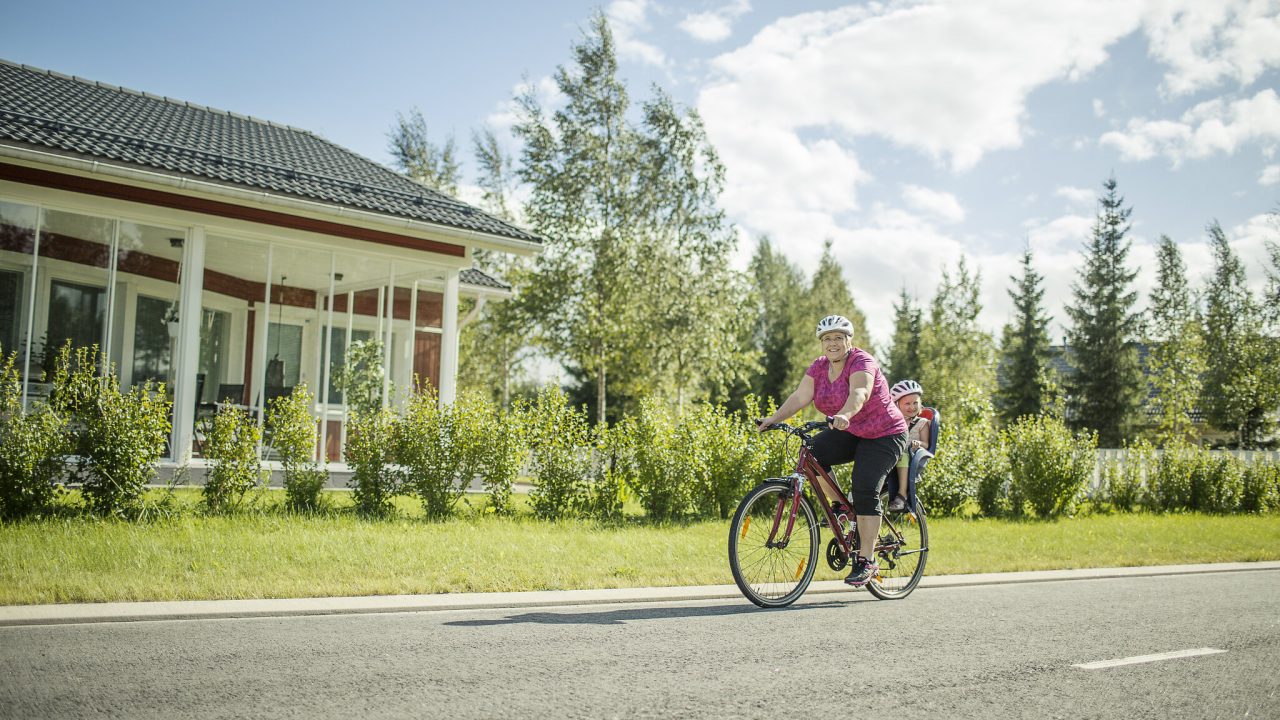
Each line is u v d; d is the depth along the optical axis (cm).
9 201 1054
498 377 3500
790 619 549
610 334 2773
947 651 469
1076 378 4478
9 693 346
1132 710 370
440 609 556
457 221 1335
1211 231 4422
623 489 1148
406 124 3869
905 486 665
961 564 812
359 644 448
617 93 2927
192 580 580
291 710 336
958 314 4862
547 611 557
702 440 1135
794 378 4997
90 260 1105
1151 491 1670
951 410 4509
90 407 838
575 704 353
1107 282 4506
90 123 1209
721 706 356
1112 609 617
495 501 1054
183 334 1159
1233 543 1094
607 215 2875
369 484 995
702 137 2950
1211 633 538
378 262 1341
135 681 369
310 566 655
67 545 668
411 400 1044
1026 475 1405
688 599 621
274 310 1250
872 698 374
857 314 6056
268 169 1272
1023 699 380
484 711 341
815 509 639
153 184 1102
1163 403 4000
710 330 2847
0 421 811
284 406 984
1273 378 3719
